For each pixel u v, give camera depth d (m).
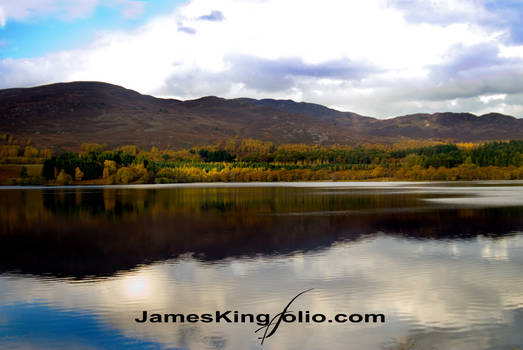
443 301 19.73
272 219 51.84
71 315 18.53
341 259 28.41
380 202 75.88
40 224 49.81
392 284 22.42
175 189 144.50
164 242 36.22
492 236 37.47
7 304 19.95
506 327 16.81
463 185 153.38
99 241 37.19
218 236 39.03
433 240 35.62
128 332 16.84
